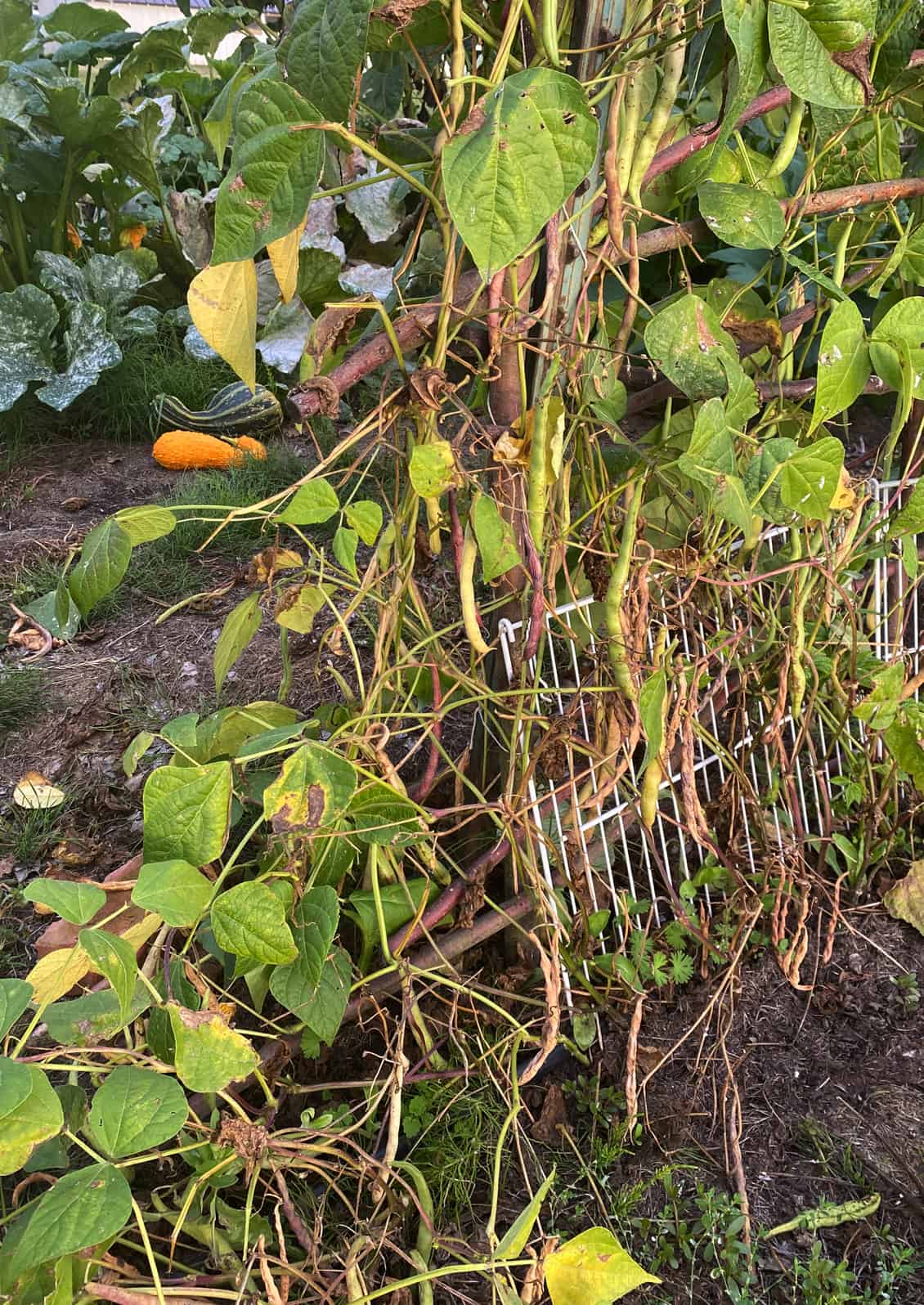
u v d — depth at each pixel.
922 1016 1.77
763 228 1.30
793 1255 1.40
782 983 1.83
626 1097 1.54
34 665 2.85
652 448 1.39
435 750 1.55
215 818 1.09
